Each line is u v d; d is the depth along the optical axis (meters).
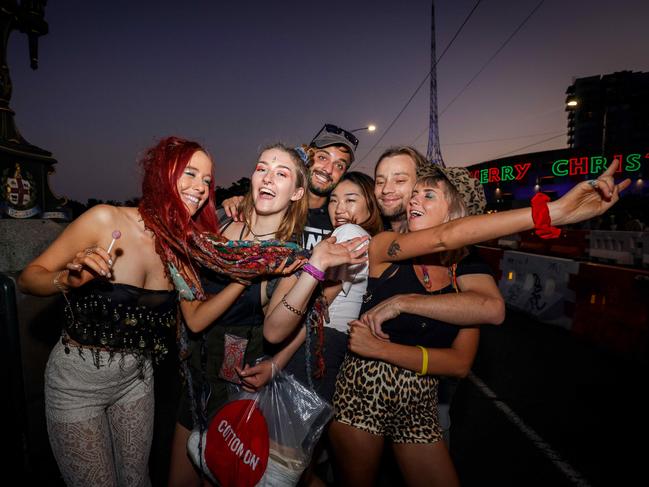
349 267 1.88
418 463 1.76
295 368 2.02
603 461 2.84
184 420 2.01
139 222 1.82
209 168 1.93
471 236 1.47
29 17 3.13
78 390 1.76
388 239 1.87
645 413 3.51
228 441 1.73
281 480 1.69
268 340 1.73
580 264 5.90
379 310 1.78
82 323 1.74
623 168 40.81
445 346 1.88
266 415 1.74
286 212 2.08
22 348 2.30
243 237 2.11
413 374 1.80
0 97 2.97
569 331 5.90
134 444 1.97
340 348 2.05
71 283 1.54
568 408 3.62
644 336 4.66
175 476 2.03
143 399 1.99
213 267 1.74
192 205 1.87
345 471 1.86
